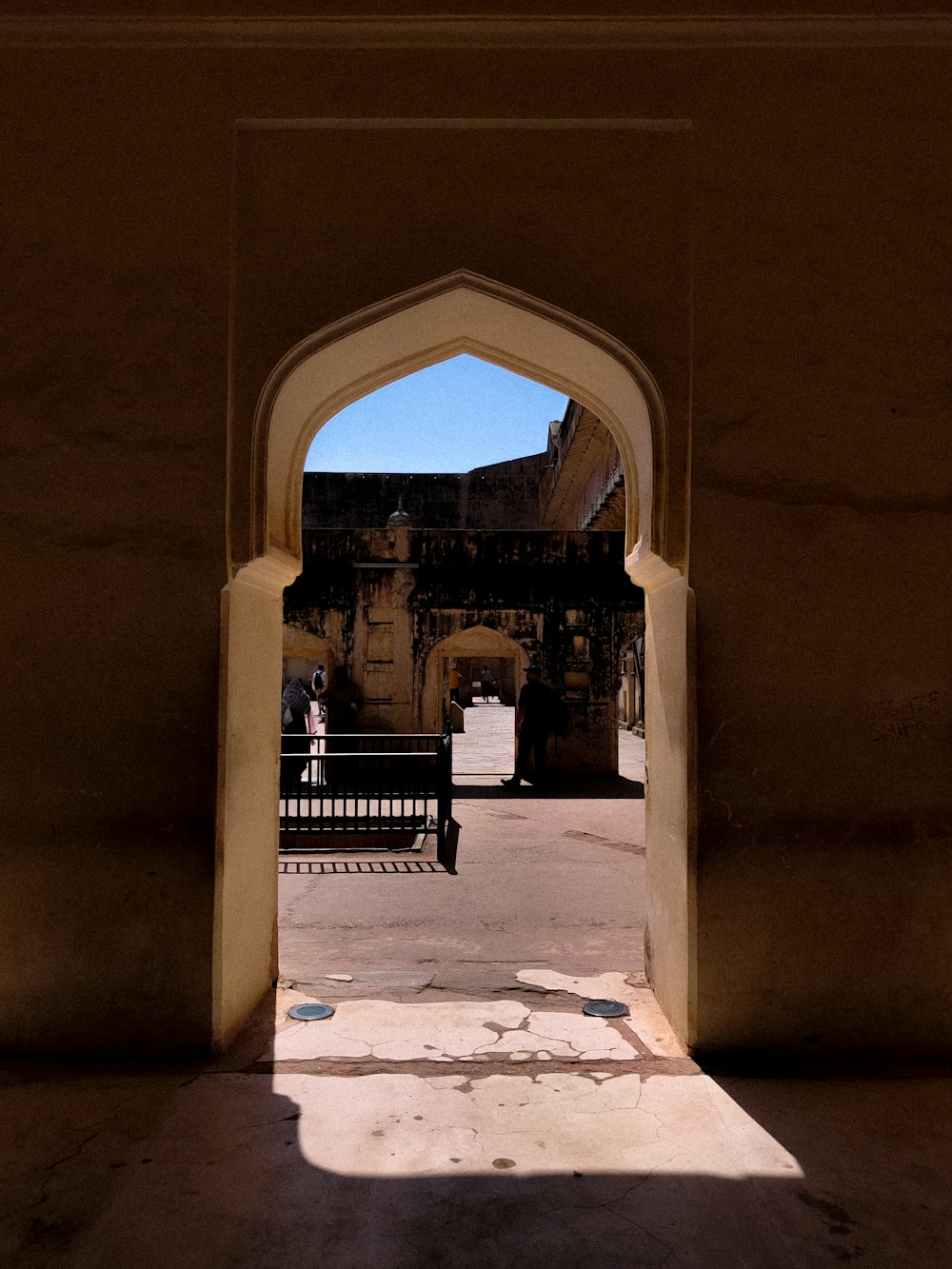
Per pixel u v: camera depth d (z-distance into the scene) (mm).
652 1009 3742
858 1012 3258
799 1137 2713
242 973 3561
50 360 3389
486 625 12383
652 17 3389
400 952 4555
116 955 3270
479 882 6098
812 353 3369
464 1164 2549
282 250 3434
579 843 7484
